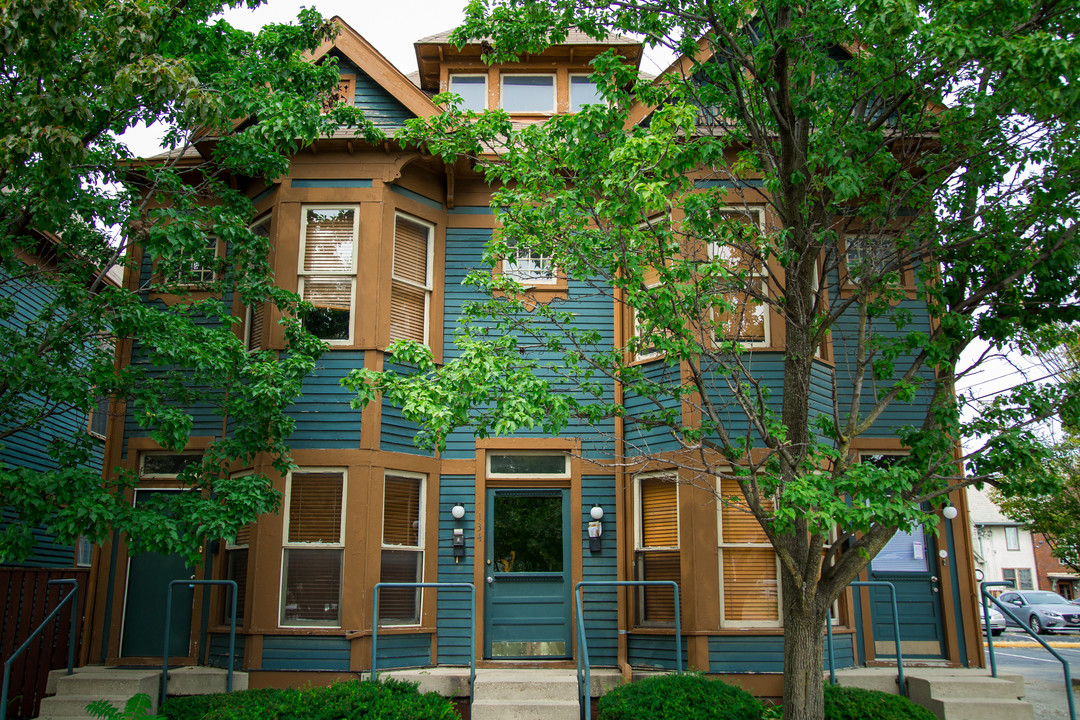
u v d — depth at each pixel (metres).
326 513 9.42
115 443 10.48
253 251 8.84
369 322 9.84
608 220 7.15
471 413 10.28
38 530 12.80
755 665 8.91
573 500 10.12
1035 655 17.02
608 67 7.32
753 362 9.69
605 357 7.99
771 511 7.56
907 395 6.96
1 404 7.86
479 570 9.88
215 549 9.91
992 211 7.29
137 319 7.63
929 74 6.82
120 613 9.97
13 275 8.48
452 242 10.87
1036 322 7.28
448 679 8.54
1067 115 6.14
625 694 7.76
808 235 7.23
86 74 6.80
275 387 8.22
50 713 8.21
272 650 8.99
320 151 10.32
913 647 10.12
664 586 9.56
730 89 7.77
